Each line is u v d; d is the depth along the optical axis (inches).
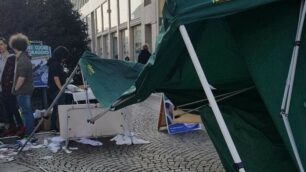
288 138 137.7
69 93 384.8
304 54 140.3
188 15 135.7
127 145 328.5
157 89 186.4
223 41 163.8
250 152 170.6
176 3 136.8
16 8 758.5
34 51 439.2
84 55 248.1
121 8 1429.6
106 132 338.6
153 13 967.0
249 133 174.9
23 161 290.0
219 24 159.3
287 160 168.4
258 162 168.7
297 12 139.5
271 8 143.8
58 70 376.5
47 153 310.0
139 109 520.1
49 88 382.6
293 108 138.4
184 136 357.7
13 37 343.3
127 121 343.3
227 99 184.2
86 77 235.0
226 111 182.7
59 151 315.3
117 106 166.2
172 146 322.7
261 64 142.9
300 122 138.9
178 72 176.1
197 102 192.1
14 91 344.5
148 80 158.1
